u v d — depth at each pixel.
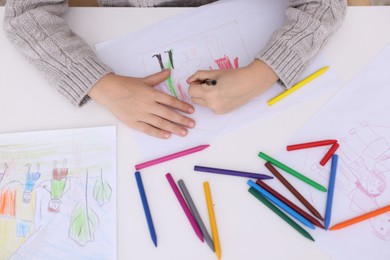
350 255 0.51
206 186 0.55
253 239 0.53
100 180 0.56
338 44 0.63
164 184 0.56
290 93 0.60
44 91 0.61
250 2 0.66
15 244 0.53
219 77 0.58
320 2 0.62
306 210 0.54
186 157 0.57
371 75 0.61
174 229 0.53
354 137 0.57
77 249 0.53
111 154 0.57
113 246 0.53
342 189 0.55
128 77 0.61
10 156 0.57
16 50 0.64
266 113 0.59
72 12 0.66
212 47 0.63
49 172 0.56
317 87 0.61
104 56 0.64
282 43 0.60
